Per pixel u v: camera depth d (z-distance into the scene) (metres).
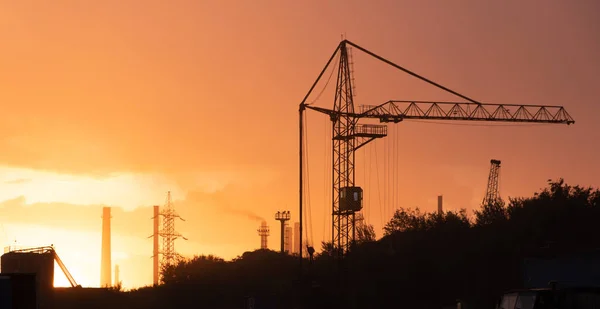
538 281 139.88
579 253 136.00
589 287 76.38
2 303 130.12
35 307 140.50
